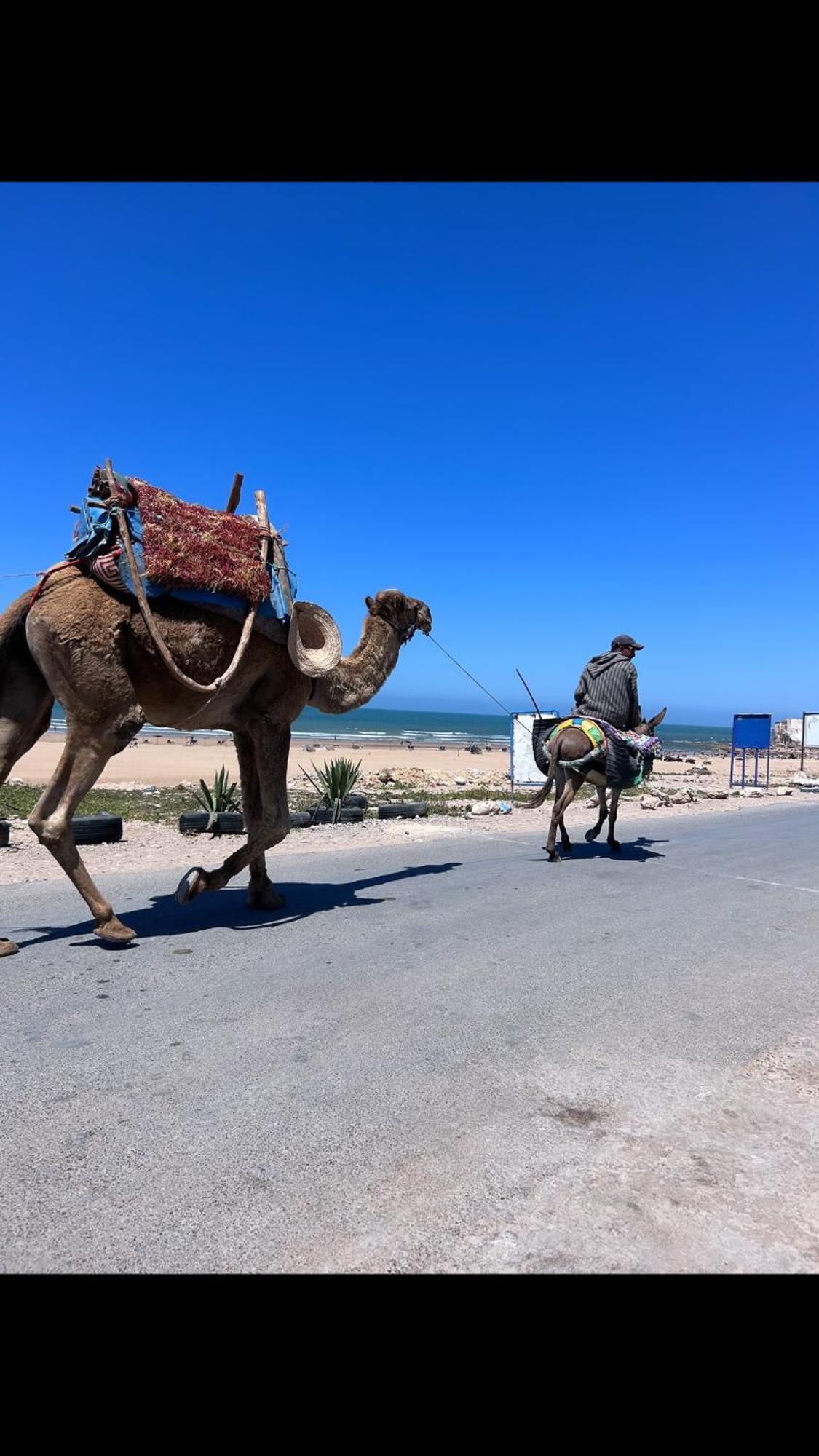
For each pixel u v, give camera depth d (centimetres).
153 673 566
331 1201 263
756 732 2477
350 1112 323
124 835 1112
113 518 545
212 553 583
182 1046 387
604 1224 254
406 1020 427
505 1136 308
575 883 820
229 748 3716
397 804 1398
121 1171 279
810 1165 296
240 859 638
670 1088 356
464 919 653
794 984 515
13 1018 421
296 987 476
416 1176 279
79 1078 351
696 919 682
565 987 489
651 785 2377
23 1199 262
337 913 666
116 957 533
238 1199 263
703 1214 261
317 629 688
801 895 798
